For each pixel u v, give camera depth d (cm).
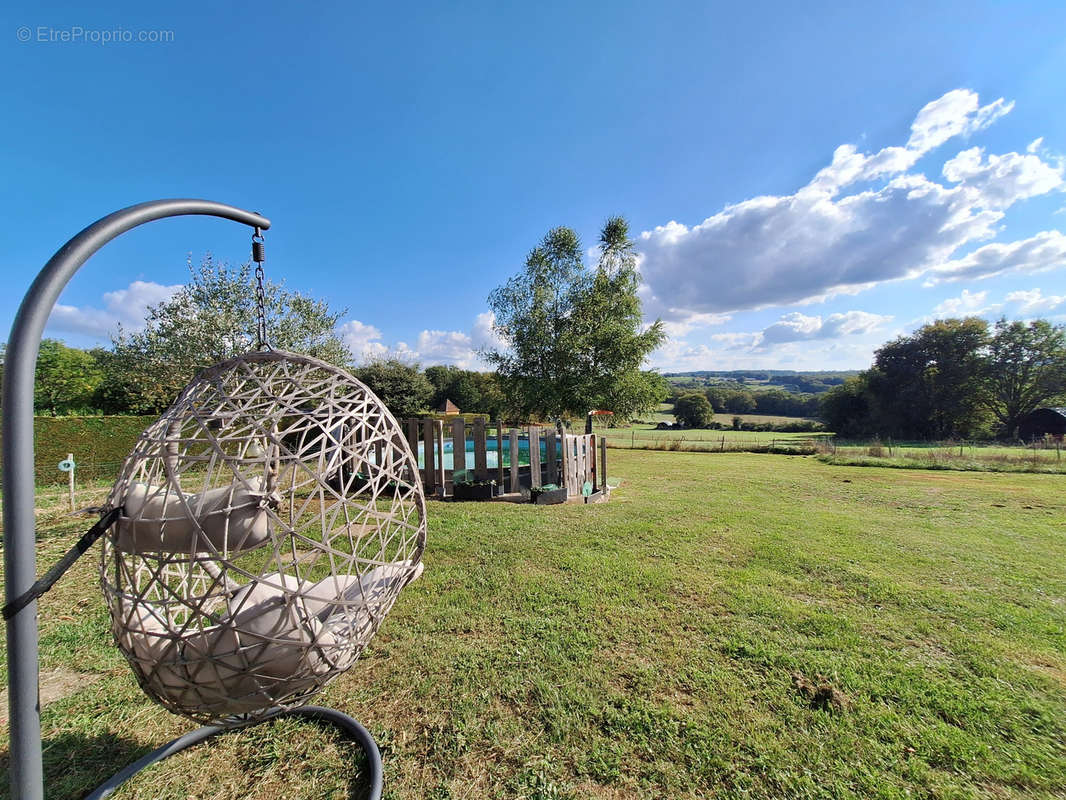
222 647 175
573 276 2005
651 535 598
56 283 147
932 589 427
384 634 337
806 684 276
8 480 143
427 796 201
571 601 392
